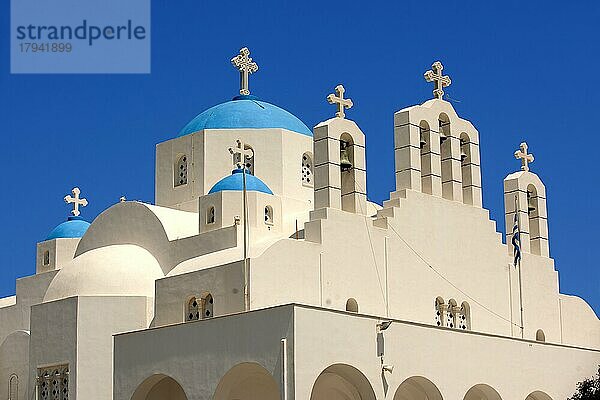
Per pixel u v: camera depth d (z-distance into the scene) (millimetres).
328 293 43219
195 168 54875
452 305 47469
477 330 48156
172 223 49438
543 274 52062
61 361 46562
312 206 54125
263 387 41875
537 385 45656
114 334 44188
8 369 51031
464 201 49906
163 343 41219
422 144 48688
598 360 48844
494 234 50188
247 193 47531
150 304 46312
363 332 39469
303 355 37281
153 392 42906
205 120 55969
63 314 46969
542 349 46281
